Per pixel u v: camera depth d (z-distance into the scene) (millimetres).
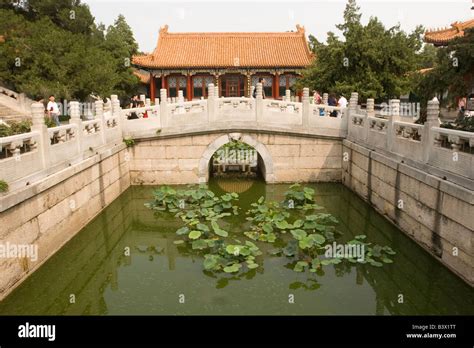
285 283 9172
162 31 40125
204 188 15219
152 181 17406
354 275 9570
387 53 21422
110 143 15055
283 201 15125
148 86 42906
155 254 11359
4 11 23328
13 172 8109
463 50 13094
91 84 22641
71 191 10898
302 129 17062
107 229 13172
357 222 13305
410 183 10648
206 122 16953
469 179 8086
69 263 10555
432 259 9438
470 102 17516
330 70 22938
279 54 38094
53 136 10492
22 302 8125
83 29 30156
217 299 8555
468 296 7910
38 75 21938
